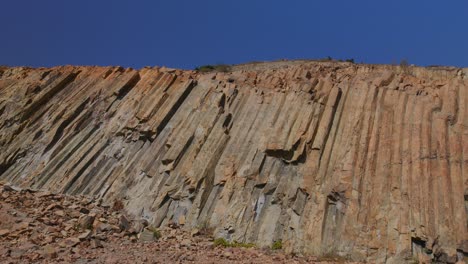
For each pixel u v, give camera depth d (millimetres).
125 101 30844
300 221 21250
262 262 17875
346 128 24312
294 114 25547
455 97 23562
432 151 21672
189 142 26438
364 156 22625
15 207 21062
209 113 27672
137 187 25344
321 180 22422
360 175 21938
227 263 17234
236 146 25344
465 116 22703
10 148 29391
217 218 22328
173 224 22625
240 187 23172
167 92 30234
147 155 26750
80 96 32000
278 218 21641
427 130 22547
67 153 28172
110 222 21484
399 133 23031
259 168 23625
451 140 21938
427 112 23297
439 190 20375
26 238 18156
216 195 23531
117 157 27453
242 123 26672
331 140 23969
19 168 28234
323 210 21141
